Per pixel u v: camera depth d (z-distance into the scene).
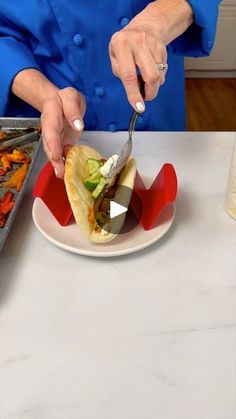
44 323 0.48
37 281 0.54
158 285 0.53
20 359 0.45
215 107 2.33
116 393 0.42
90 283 0.53
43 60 0.86
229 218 0.63
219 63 2.57
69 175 0.55
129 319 0.49
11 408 0.41
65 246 0.56
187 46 0.79
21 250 0.58
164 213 0.61
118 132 0.84
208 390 0.42
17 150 0.81
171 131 0.91
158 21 0.63
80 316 0.49
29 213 0.65
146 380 0.43
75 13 0.77
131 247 0.55
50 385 0.42
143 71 0.53
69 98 0.63
